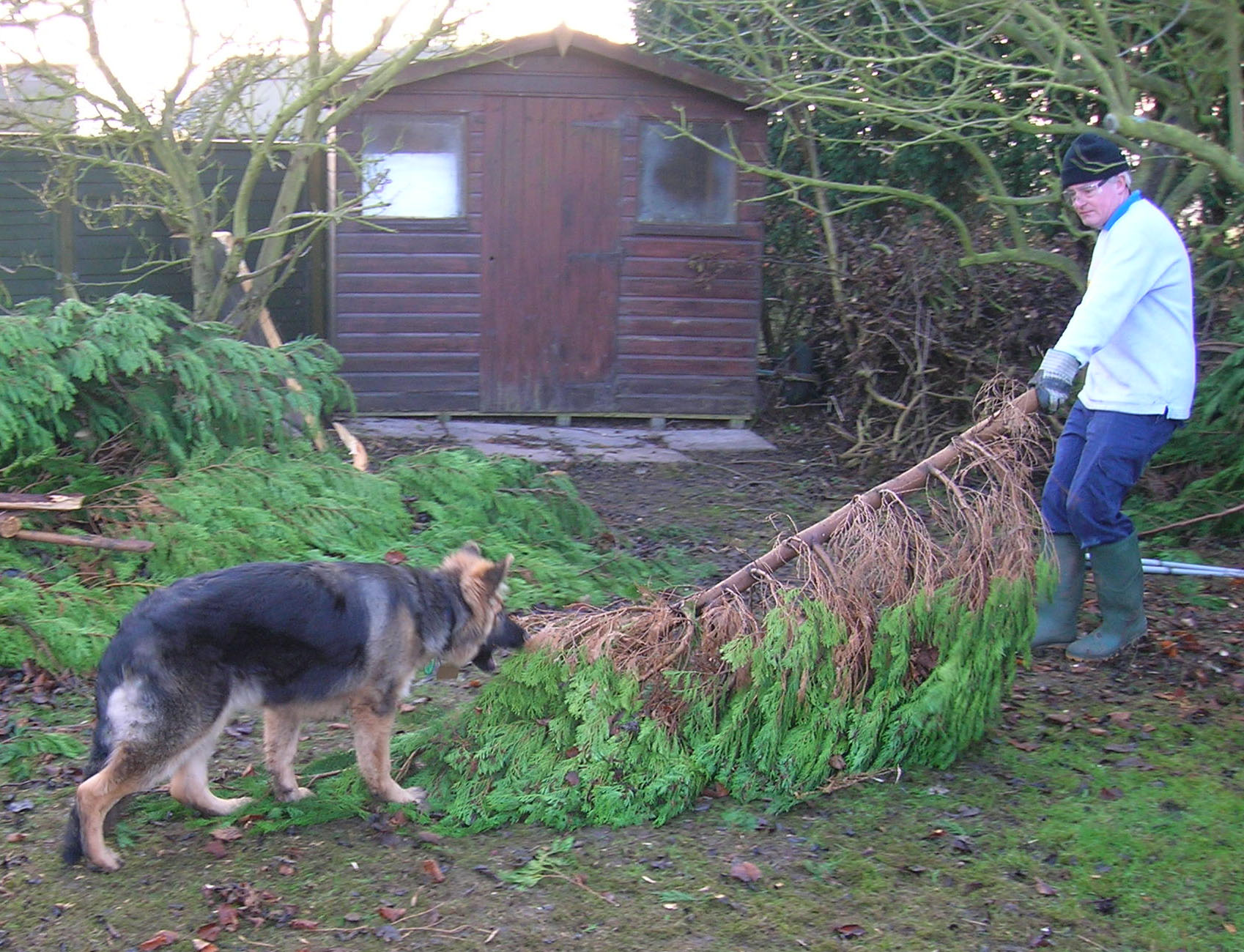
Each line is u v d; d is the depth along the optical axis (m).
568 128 10.76
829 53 8.66
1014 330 9.10
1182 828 3.97
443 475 7.37
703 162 10.94
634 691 4.28
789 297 12.03
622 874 3.73
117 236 11.36
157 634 3.65
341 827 4.04
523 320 11.00
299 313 11.71
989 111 9.12
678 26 12.52
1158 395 4.76
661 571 6.94
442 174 10.72
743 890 3.64
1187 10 6.76
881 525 4.52
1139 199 4.72
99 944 3.34
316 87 8.09
